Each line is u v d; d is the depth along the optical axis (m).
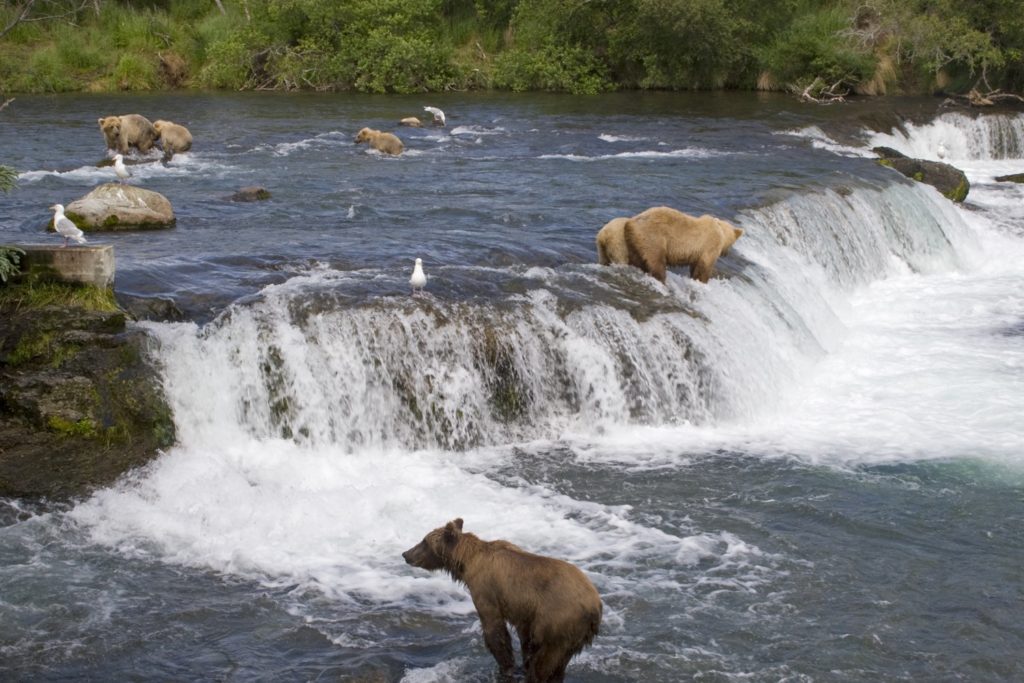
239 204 17.16
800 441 11.13
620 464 10.46
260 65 39.84
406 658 7.08
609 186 19.16
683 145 25.33
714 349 12.11
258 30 40.03
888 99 35.66
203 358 10.34
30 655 7.01
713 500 9.59
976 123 31.03
